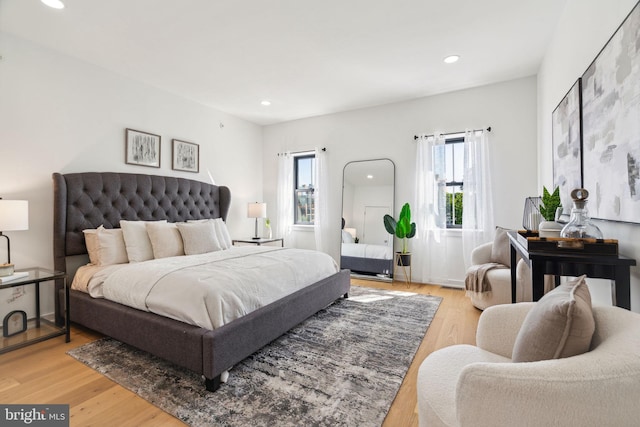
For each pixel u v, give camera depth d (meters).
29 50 2.74
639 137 1.33
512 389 0.74
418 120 4.29
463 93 3.99
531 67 3.38
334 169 4.95
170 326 1.87
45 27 2.54
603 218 1.69
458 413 0.82
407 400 1.65
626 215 1.44
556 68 2.65
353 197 4.77
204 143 4.51
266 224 5.26
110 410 1.57
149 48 2.91
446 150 4.21
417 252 4.33
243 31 2.64
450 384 1.05
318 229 4.97
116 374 1.91
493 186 3.80
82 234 2.96
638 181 1.33
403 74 3.52
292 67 3.33
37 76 2.80
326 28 2.60
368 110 4.66
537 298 1.54
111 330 2.23
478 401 0.78
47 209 2.86
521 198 3.67
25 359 2.10
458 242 4.08
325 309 3.15
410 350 2.22
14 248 2.66
